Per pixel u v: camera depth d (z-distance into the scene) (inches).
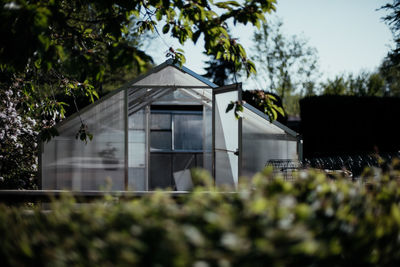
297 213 70.2
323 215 77.4
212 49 163.8
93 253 66.7
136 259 63.7
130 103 313.9
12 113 289.9
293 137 281.6
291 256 66.8
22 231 80.7
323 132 547.2
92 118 274.2
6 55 120.5
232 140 273.0
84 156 274.1
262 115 268.7
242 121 269.1
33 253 74.0
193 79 290.4
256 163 270.2
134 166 307.4
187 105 446.3
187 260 61.1
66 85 242.8
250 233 67.1
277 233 64.5
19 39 113.7
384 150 545.6
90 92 248.1
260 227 66.9
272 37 1008.2
